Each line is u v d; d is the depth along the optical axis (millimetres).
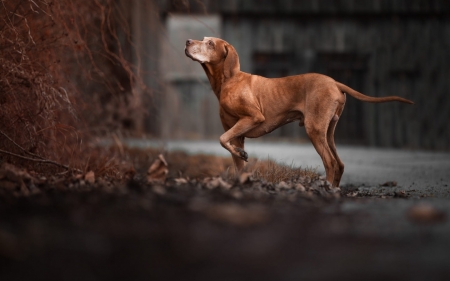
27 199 5477
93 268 3426
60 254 3662
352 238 4160
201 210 4977
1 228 4230
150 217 4684
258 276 3301
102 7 10242
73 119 10211
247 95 8383
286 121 8477
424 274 3330
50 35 9508
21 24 9047
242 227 4426
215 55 8758
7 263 3498
